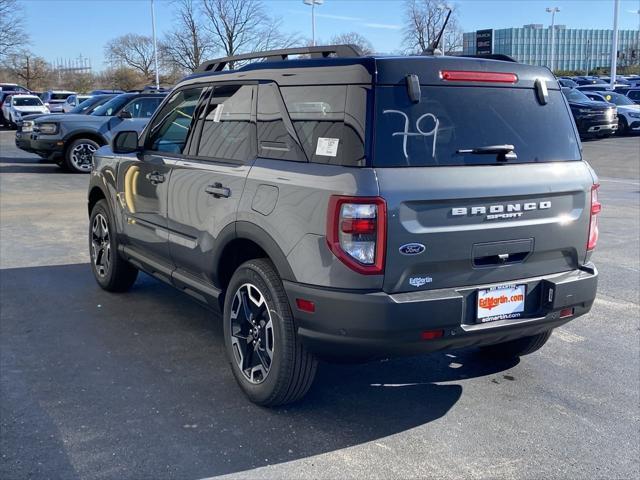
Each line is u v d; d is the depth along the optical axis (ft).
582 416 12.71
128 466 10.76
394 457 11.16
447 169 11.05
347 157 10.86
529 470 10.81
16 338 16.33
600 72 239.71
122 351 15.60
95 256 20.45
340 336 10.89
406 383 14.15
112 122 49.85
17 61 198.49
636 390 13.87
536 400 13.37
